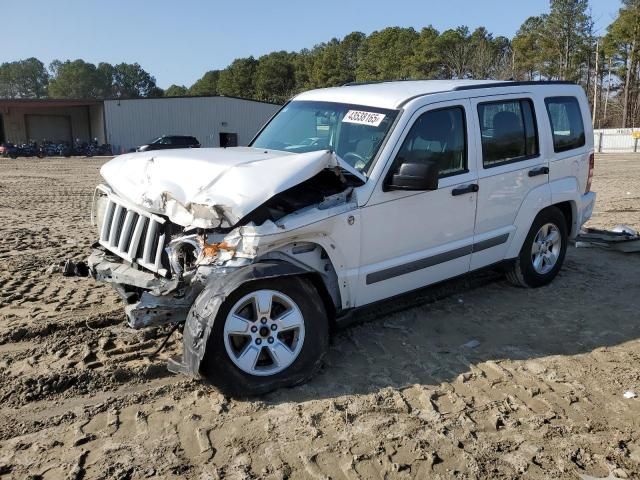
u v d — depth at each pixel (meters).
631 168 24.16
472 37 83.88
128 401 3.79
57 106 47.00
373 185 4.37
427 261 4.84
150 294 3.83
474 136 5.18
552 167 5.97
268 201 3.94
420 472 3.11
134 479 3.02
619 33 63.75
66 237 9.21
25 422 3.54
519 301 5.80
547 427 3.54
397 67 87.94
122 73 167.62
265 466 3.13
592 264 7.23
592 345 4.77
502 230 5.52
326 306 4.29
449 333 4.98
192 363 3.64
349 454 3.25
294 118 5.50
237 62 125.94
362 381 4.09
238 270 3.74
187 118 49.78
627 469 3.14
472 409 3.75
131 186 4.59
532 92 5.86
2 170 27.06
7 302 5.66
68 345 4.62
